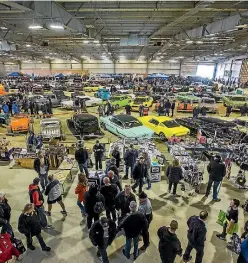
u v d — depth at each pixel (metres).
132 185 8.65
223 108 25.92
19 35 22.66
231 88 35.28
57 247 5.78
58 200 6.77
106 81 42.00
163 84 39.81
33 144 11.13
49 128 13.40
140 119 15.41
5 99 20.67
